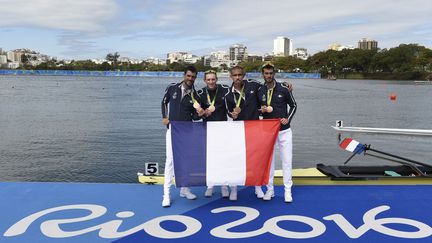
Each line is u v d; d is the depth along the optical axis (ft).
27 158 48.14
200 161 17.26
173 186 19.75
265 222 15.43
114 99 150.71
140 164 45.37
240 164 17.34
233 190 17.83
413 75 449.48
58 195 18.22
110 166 44.47
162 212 16.40
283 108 17.94
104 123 81.25
